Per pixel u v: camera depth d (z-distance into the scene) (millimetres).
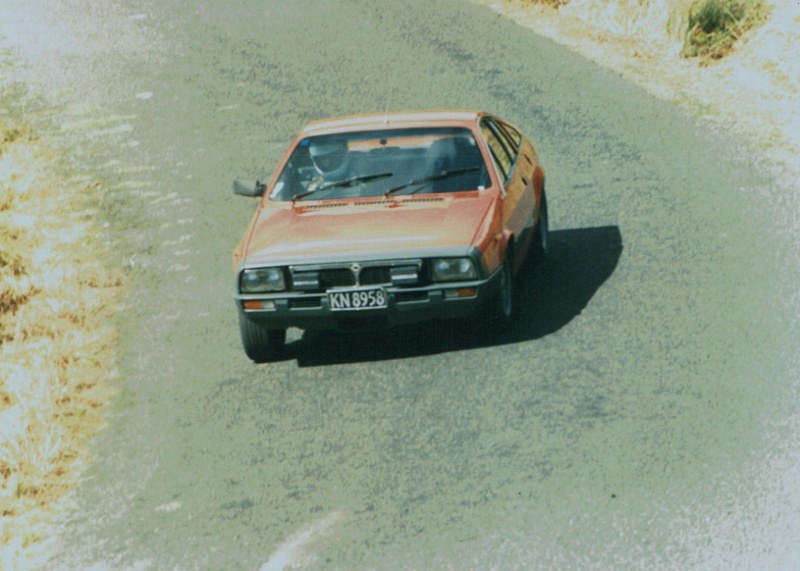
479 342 12461
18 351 14641
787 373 10719
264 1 34906
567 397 10766
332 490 9719
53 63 30703
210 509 9797
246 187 13766
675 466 9250
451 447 10125
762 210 15758
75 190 21625
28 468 11148
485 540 8562
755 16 24266
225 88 27109
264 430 11156
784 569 7793
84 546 9570
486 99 23516
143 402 12414
